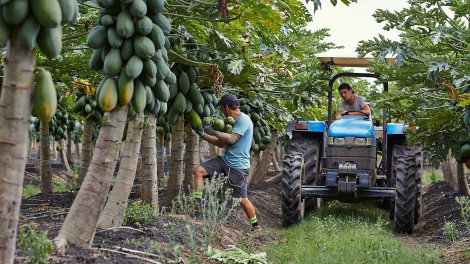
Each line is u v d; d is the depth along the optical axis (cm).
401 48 659
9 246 307
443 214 955
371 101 691
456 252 641
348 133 846
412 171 822
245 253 554
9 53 304
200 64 654
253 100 983
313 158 909
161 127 955
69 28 698
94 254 423
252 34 743
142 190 653
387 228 857
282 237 761
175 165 774
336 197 844
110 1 427
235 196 715
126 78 432
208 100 741
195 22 667
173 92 681
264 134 1085
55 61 702
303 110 1069
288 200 834
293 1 605
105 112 438
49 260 388
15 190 306
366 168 841
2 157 303
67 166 1662
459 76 623
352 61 908
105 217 533
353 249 589
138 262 432
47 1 297
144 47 429
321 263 536
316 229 739
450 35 647
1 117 304
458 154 769
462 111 697
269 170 2086
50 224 554
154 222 602
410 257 573
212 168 712
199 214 717
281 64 830
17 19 295
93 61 458
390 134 928
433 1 663
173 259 465
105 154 432
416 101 742
